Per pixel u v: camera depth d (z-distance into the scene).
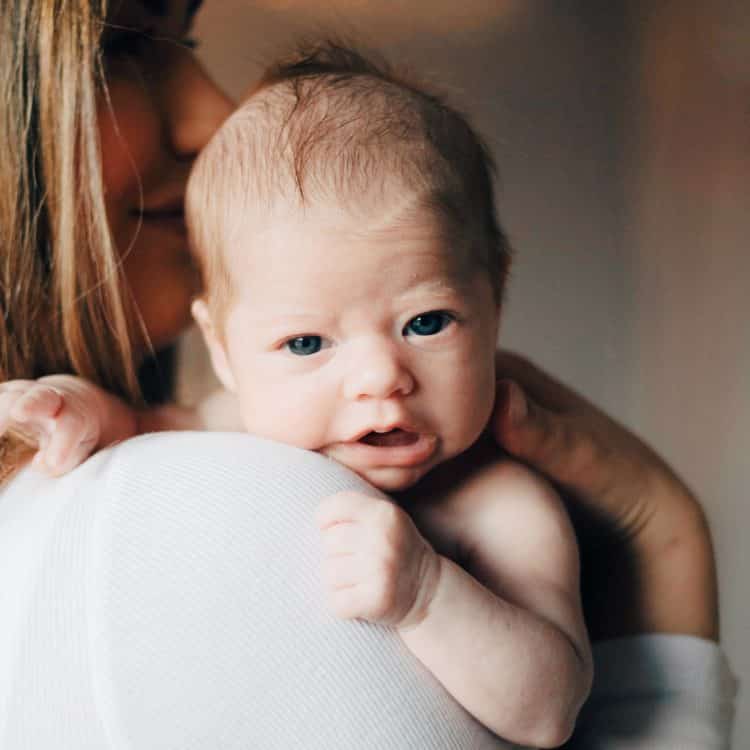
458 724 0.69
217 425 1.02
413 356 0.83
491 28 2.22
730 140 2.34
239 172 0.88
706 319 2.40
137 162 1.10
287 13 2.03
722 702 1.01
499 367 1.15
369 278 0.81
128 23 1.10
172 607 0.64
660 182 2.37
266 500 0.69
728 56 2.31
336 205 0.82
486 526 0.88
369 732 0.65
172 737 0.63
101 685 0.63
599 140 2.32
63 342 1.02
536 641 0.72
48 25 0.98
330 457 0.84
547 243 2.37
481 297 0.87
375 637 0.68
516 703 0.71
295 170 0.84
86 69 0.99
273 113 0.91
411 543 0.69
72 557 0.67
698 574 1.05
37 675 0.65
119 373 1.02
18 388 0.85
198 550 0.66
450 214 0.85
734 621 2.33
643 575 1.05
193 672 0.63
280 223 0.83
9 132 0.99
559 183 2.34
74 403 0.85
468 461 0.92
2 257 0.98
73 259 1.00
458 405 0.84
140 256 1.13
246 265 0.85
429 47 2.18
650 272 2.39
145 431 0.96
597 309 2.40
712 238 2.38
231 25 2.01
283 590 0.66
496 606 0.72
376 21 2.12
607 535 1.05
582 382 2.42
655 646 1.02
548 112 2.30
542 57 2.27
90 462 0.77
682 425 2.42
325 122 0.87
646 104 2.33
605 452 1.02
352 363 0.82
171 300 1.16
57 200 0.99
